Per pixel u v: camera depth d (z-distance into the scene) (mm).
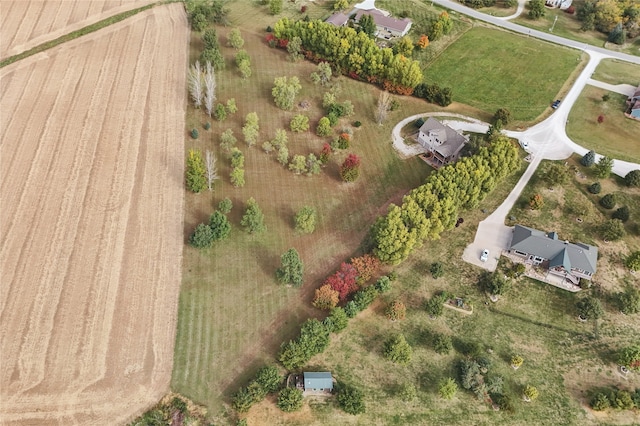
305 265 78688
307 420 62094
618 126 107312
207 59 110375
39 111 99000
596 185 91312
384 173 95000
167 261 77250
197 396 63188
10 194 84125
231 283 75438
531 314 74625
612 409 64875
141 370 64875
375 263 76750
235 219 84375
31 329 67688
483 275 78750
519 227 83375
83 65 110500
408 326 72188
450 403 64625
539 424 63312
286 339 69438
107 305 71062
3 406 60375
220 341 68688
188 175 86000
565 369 68750
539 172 96125
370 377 66438
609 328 73375
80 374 63812
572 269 78125
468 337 71312
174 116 101438
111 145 93938
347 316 71250
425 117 107625
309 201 88688
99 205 83750
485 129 105250
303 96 109375
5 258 75188
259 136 99312
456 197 82812
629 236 85938
